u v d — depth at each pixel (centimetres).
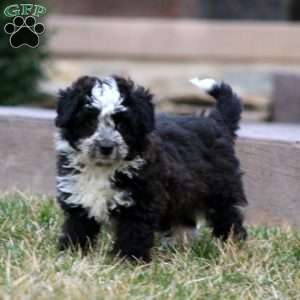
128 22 2552
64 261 884
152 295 809
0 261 880
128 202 895
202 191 974
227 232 1019
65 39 2536
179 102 2052
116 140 862
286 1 2806
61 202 924
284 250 988
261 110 2030
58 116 894
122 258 905
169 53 2539
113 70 2383
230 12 2825
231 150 1021
